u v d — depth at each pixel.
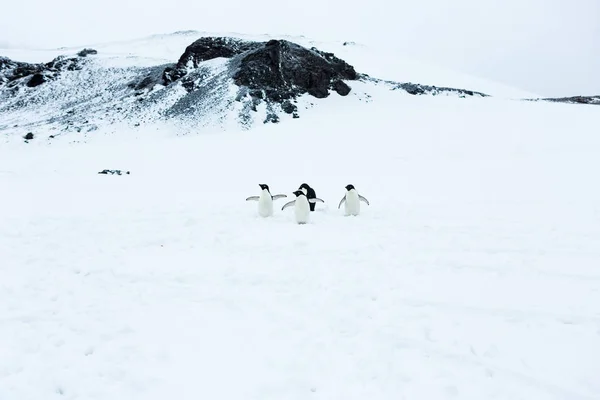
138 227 11.65
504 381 4.95
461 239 10.08
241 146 35.34
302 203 11.70
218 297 7.26
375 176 21.55
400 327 6.20
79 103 68.56
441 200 15.05
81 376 5.27
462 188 17.20
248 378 5.18
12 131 51.50
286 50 62.78
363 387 4.99
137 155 33.22
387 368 5.29
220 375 5.25
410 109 54.44
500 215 12.46
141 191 18.02
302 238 10.41
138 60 87.38
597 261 8.40
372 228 11.30
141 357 5.62
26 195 16.16
